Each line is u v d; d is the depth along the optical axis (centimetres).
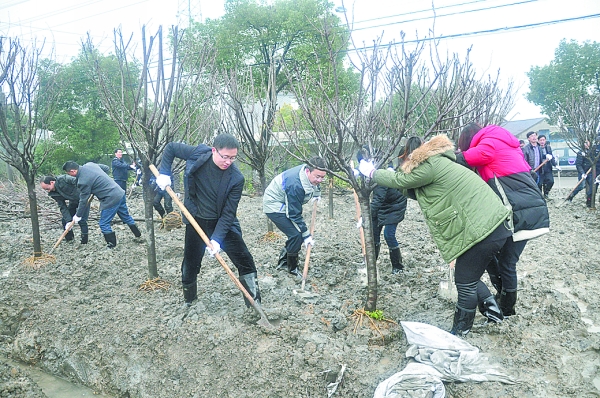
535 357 364
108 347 433
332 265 624
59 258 691
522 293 491
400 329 419
